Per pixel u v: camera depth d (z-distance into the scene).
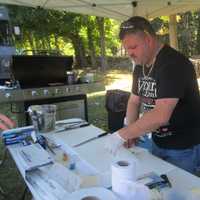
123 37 1.55
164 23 11.80
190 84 1.57
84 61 16.34
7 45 7.15
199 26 13.10
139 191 1.07
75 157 1.50
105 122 5.05
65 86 3.34
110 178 1.23
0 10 7.36
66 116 3.44
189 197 1.05
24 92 3.05
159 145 1.78
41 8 4.32
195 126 1.70
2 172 3.10
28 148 1.59
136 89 1.84
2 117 1.99
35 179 1.26
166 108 1.48
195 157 1.74
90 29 14.78
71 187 1.16
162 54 1.55
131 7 4.52
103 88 3.76
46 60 3.22
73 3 4.21
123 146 1.60
